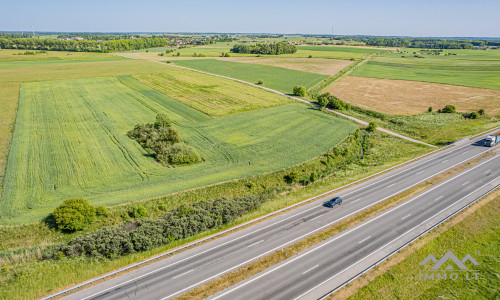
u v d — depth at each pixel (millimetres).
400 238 35188
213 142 62656
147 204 40844
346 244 34250
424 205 42094
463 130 73938
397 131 74875
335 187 47656
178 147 53656
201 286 28453
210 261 31734
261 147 60500
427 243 34250
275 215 40375
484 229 37125
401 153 61719
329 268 30641
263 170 50688
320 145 62031
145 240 33594
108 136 62781
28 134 62719
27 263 31547
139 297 27156
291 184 48969
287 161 54344
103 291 27812
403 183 48625
